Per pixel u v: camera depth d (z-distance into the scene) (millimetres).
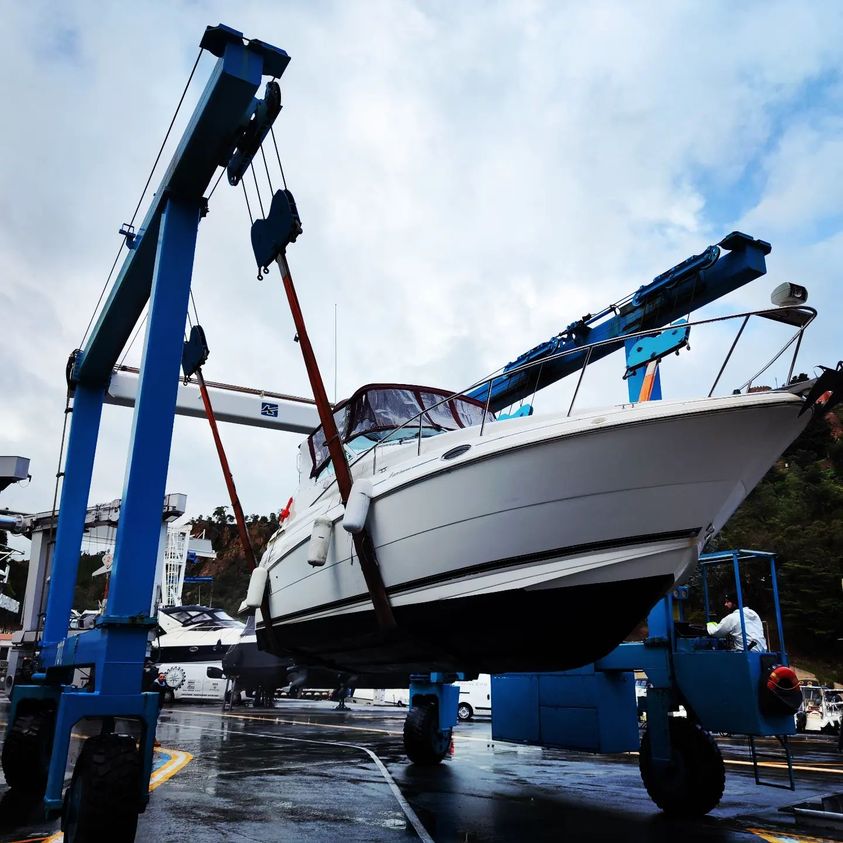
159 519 4117
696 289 7980
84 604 62625
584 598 4633
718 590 28109
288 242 4738
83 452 6719
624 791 6242
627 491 4398
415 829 4531
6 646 26766
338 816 4945
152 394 4285
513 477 4512
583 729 6273
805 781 6902
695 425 4242
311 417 14633
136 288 5832
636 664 5723
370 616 5641
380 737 10945
